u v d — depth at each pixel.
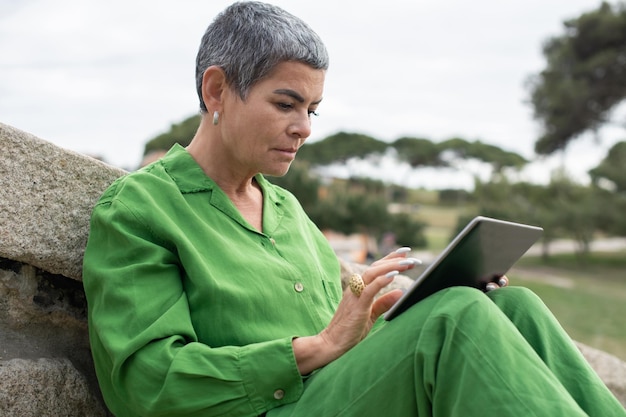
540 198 33.03
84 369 2.06
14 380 1.80
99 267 1.71
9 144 1.83
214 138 1.87
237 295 1.71
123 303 1.64
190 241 1.74
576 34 35.28
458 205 56.91
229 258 1.76
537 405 1.34
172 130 24.44
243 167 1.88
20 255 1.86
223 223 1.83
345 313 1.62
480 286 1.77
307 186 25.20
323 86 1.83
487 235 1.53
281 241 1.93
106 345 1.62
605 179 31.72
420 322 1.45
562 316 11.20
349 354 1.54
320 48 1.78
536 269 25.91
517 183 33.88
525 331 1.63
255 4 1.79
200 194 1.84
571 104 34.56
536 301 1.67
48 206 1.91
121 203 1.74
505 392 1.35
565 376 1.57
